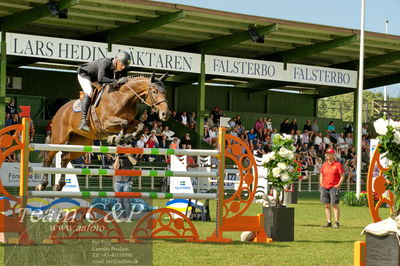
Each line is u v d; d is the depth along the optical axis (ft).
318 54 115.75
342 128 137.59
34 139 97.91
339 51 113.09
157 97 36.35
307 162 111.14
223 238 38.04
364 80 130.52
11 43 85.71
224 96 130.41
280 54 110.73
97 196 32.30
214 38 100.78
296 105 138.72
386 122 29.81
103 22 92.79
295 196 77.92
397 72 126.11
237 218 38.22
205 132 107.04
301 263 30.25
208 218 51.24
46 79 112.98
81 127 38.32
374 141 69.67
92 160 89.97
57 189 42.70
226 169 86.07
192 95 126.11
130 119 37.65
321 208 70.08
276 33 101.14
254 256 32.14
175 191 51.47
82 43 90.22
